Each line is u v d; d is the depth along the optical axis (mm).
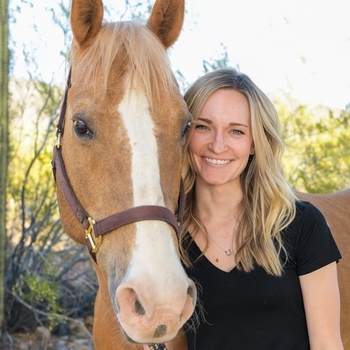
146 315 1660
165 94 1929
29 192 4637
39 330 4355
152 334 1672
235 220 2230
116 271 1833
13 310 4445
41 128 4773
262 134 2182
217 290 2104
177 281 1691
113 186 1860
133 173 1820
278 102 4867
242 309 2094
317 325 2078
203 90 2184
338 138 4570
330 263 2125
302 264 2111
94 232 1946
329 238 2145
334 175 4566
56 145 2283
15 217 4531
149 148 1840
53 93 4555
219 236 2223
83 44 2086
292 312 2105
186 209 2309
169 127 1907
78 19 2061
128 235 1794
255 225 2150
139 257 1735
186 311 1750
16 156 4738
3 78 3531
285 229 2148
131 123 1854
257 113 2180
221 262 2180
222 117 2154
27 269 4188
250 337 2092
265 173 2178
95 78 1937
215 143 2162
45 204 4438
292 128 4766
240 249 2127
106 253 1914
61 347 4246
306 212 2182
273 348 2090
